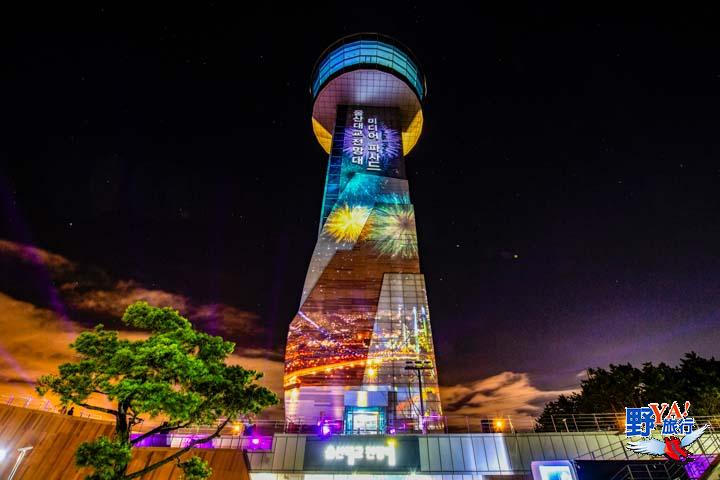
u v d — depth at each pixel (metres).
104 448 15.50
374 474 38.84
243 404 19.22
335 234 85.12
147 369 16.48
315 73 120.69
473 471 38.47
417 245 84.00
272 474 38.91
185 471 18.75
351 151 98.06
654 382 58.31
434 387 66.38
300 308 75.62
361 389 66.19
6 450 19.67
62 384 16.55
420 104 111.75
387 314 74.69
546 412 83.75
